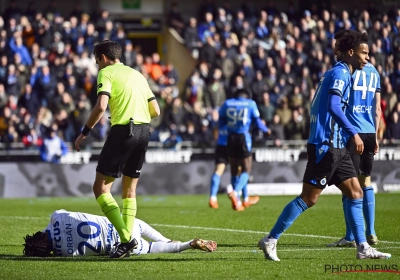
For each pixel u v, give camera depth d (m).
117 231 18.77
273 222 29.48
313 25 59.88
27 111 50.25
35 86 52.41
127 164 19.28
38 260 18.47
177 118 52.62
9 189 47.38
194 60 62.25
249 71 55.97
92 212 34.84
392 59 47.28
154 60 58.03
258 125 34.78
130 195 19.48
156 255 19.34
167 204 40.56
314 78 57.16
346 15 58.03
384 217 30.34
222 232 25.81
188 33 61.91
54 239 19.09
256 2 65.56
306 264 17.70
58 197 47.62
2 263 17.94
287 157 49.44
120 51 19.47
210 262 18.14
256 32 61.03
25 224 28.80
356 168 21.03
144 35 66.81
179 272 16.61
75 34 56.44
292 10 63.31
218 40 59.88
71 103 51.06
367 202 21.78
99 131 49.53
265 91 53.81
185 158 49.41
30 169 47.59
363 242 18.48
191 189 49.41
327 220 29.44
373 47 47.12
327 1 60.81
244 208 35.75
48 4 63.53
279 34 60.03
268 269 16.97
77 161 48.31
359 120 21.39
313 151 18.11
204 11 62.19
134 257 19.03
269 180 49.19
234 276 16.05
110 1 66.00
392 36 48.56
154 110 19.52
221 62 56.44
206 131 50.97
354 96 21.31
